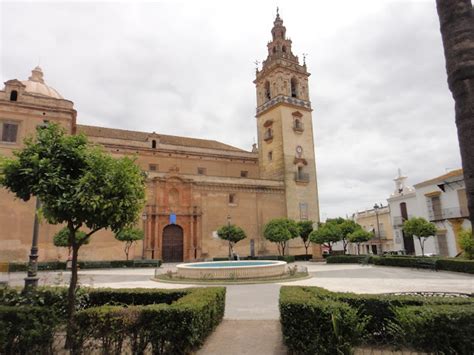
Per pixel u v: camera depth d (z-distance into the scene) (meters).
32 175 7.21
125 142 44.78
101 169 7.68
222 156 51.75
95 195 7.27
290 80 53.94
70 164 7.80
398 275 22.17
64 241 29.53
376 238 57.03
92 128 46.50
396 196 46.34
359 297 7.75
